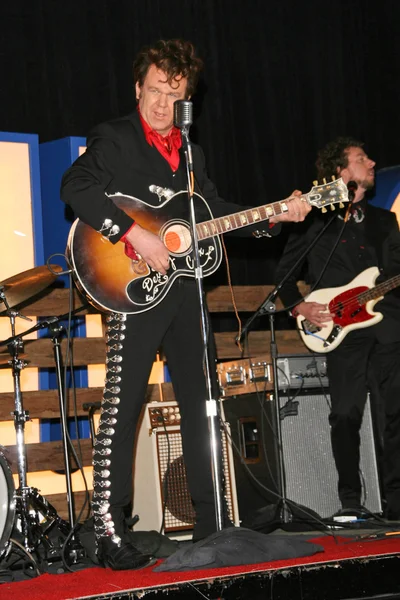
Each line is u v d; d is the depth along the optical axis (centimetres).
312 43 684
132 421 332
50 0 570
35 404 470
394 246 473
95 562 364
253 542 316
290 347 541
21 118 554
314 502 458
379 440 476
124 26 596
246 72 649
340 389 458
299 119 673
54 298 490
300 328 466
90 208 318
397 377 466
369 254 467
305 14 684
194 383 346
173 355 349
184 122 326
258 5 661
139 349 332
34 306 484
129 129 339
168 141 346
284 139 663
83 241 329
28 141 509
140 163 338
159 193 340
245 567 300
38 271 366
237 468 477
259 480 462
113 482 327
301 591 296
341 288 459
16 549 385
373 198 602
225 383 486
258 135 656
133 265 332
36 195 509
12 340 390
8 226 500
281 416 455
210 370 342
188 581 284
